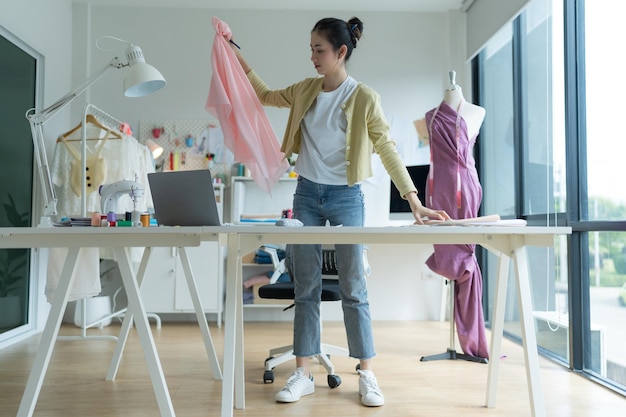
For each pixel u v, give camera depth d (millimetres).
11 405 2283
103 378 2730
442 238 1884
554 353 3395
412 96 5059
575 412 2264
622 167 2703
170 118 4957
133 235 1770
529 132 3824
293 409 2225
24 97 3973
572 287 3053
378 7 5016
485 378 2799
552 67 3471
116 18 4977
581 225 2988
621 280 2707
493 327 2268
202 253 4547
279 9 5047
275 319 4871
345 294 2375
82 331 3799
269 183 2615
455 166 3162
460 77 4992
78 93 2502
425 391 2531
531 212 3793
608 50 2834
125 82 2379
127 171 3814
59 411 2195
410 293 4980
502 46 4316
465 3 4809
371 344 2381
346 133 2215
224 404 1779
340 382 2578
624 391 2547
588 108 3031
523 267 1899
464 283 3250
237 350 2227
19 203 3904
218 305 4512
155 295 4523
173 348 3547
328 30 2186
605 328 2846
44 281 4227
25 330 3973
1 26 3570
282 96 2443
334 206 2262
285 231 1718
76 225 1978
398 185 2109
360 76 5062
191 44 5008
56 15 4488
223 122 2492
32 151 4113
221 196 4656
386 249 4996
